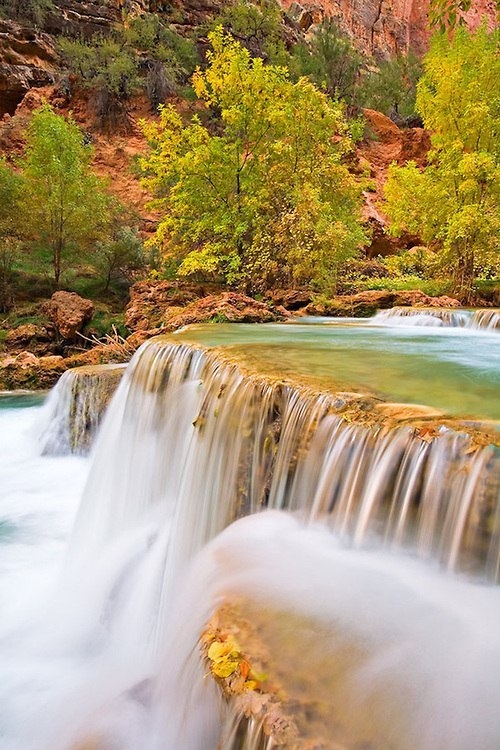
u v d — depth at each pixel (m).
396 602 2.43
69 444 8.79
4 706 3.29
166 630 3.03
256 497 3.99
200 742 2.05
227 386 4.73
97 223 21.27
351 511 3.14
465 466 2.64
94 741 2.61
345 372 5.03
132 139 32.50
